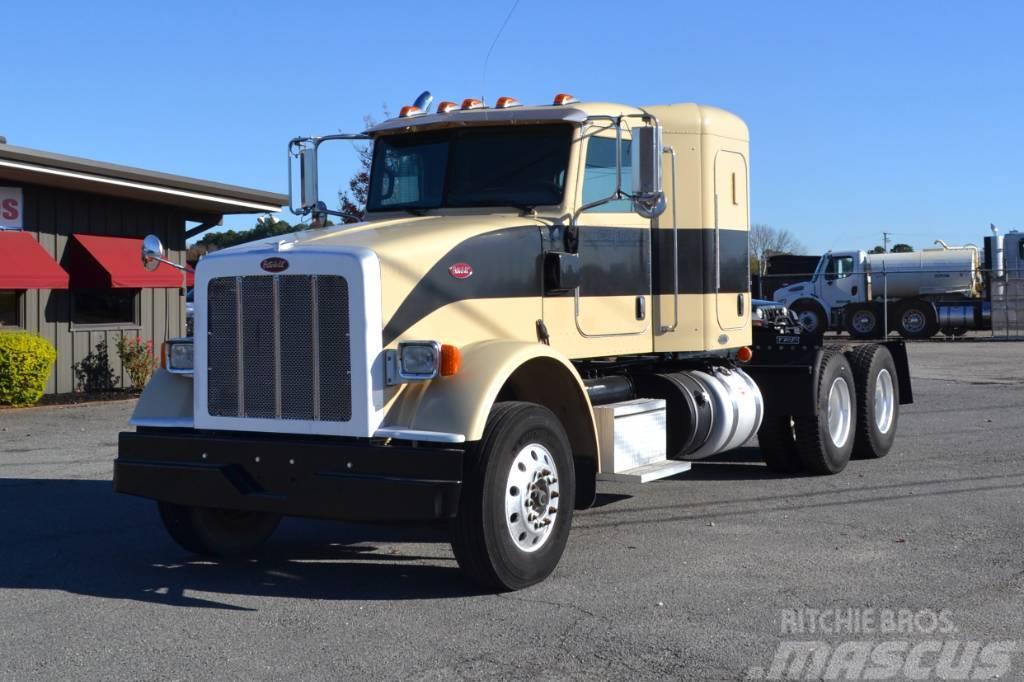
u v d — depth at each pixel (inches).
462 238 270.2
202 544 285.9
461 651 210.5
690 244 350.6
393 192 322.0
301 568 281.6
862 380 430.9
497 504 244.4
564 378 278.4
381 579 268.5
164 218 796.0
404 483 235.8
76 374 738.2
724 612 232.4
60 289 728.3
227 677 198.7
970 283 1338.6
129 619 235.9
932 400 650.8
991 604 235.0
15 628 229.9
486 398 242.4
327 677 197.8
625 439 303.4
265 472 250.5
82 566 284.8
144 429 272.4
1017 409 599.2
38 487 402.9
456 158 313.7
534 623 227.5
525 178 305.1
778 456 412.2
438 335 260.4
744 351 384.5
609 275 316.8
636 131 277.9
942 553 280.4
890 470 414.6
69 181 686.5
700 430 344.8
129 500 378.3
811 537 302.2
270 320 253.0
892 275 1360.7
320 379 248.2
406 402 247.9
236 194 781.9
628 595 247.0
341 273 245.3
